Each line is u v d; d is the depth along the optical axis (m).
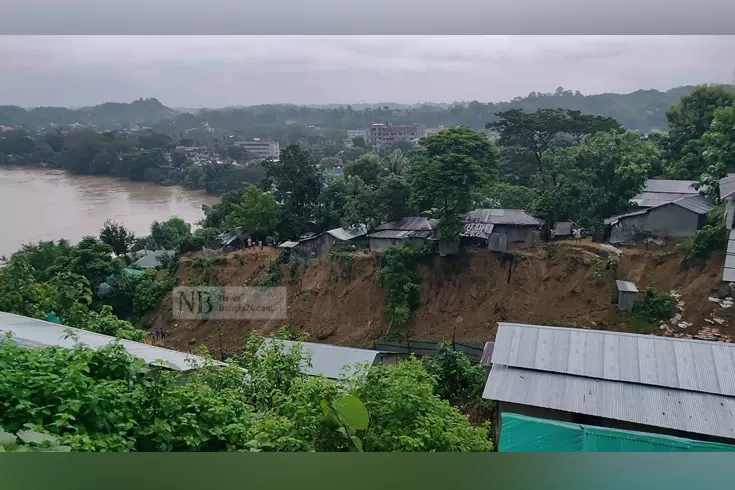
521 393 3.60
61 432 2.15
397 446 2.46
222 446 2.53
